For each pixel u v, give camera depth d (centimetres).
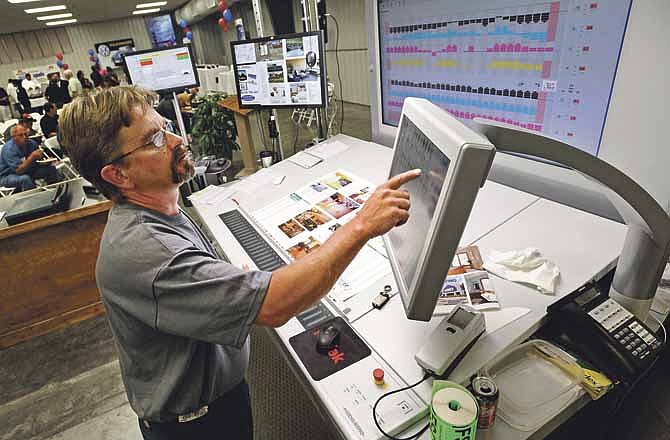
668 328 105
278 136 250
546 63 121
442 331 78
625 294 87
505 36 129
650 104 102
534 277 94
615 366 76
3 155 350
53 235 229
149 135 77
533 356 83
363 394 75
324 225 133
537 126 131
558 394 75
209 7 820
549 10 114
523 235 112
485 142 54
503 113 141
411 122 86
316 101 195
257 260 124
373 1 173
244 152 404
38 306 236
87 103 74
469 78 147
